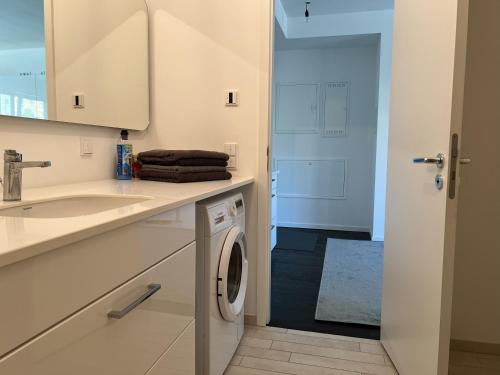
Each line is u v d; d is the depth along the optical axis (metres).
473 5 1.84
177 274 1.18
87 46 1.74
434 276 1.34
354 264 3.43
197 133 2.18
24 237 0.63
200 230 1.49
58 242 0.64
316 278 3.07
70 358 0.71
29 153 1.47
